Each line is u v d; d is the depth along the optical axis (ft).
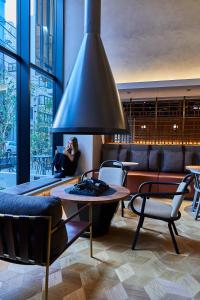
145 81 17.53
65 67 17.28
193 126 19.36
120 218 12.39
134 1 16.53
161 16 16.39
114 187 10.28
